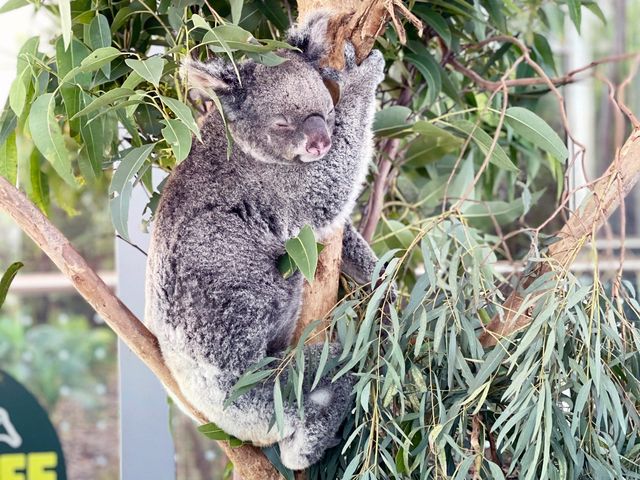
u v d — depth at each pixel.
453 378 2.28
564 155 2.46
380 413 2.16
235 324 2.38
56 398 7.34
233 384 2.37
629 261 3.36
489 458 2.46
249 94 2.36
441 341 2.21
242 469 2.47
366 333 2.11
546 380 1.98
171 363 2.42
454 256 2.19
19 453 4.34
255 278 2.42
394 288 2.61
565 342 2.12
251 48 2.20
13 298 7.47
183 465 5.66
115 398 7.46
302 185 2.48
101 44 2.45
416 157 3.18
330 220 2.52
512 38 3.04
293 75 2.33
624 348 2.16
